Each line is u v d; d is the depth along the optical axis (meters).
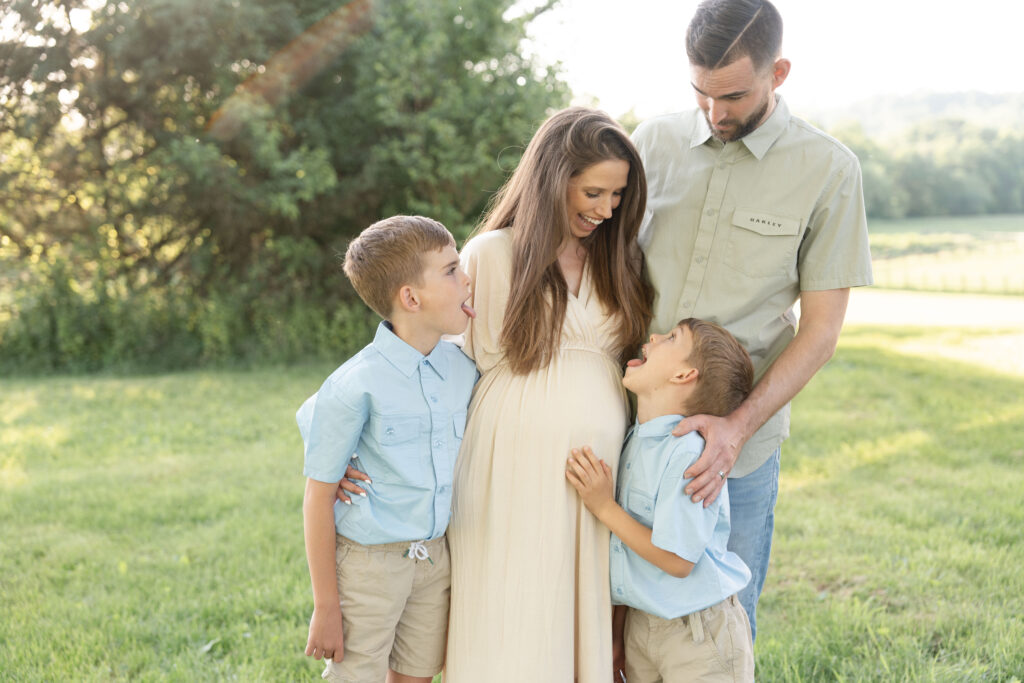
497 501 2.02
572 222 2.11
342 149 10.83
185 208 10.72
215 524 4.57
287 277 11.38
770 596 3.51
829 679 2.80
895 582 3.57
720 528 2.09
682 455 1.93
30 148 10.66
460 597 2.06
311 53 10.40
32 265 10.83
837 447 6.15
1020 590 3.42
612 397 2.11
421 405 1.96
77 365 10.21
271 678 2.84
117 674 2.90
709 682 1.98
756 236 2.18
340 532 1.99
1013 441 6.12
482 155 10.07
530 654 1.97
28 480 5.46
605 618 2.05
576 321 2.12
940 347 11.34
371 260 1.92
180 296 11.13
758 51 1.94
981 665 2.78
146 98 10.38
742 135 2.11
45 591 3.62
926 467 5.53
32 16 9.69
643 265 2.31
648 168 2.32
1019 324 14.23
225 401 8.19
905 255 34.34
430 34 10.23
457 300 1.95
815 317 2.19
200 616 3.34
